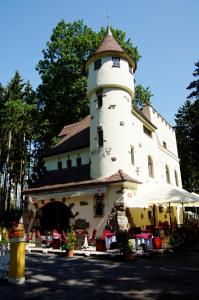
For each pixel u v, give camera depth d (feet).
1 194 121.08
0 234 58.59
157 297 23.45
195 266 38.40
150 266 38.68
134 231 61.16
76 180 76.38
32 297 24.14
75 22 123.03
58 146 95.14
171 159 113.50
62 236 60.90
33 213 80.84
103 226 65.77
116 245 54.29
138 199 66.18
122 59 80.33
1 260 32.96
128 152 74.23
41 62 122.11
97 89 79.36
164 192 65.26
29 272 35.47
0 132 121.08
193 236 64.75
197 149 102.01
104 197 67.62
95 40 114.93
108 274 33.47
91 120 79.25
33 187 86.12
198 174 154.20
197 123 99.96
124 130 74.95
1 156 120.98
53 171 90.48
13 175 123.95
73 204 73.10
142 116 88.89
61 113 114.11
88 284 28.55
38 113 117.50
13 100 121.08
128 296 23.93
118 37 120.78
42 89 118.32
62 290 26.35
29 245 71.05
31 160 125.49
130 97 82.58
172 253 52.08
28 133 120.67
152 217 81.30
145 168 85.20
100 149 73.92
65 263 42.37
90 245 64.13
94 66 81.35
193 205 84.89
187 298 22.99
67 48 116.47
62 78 114.52
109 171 70.85
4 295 24.98
